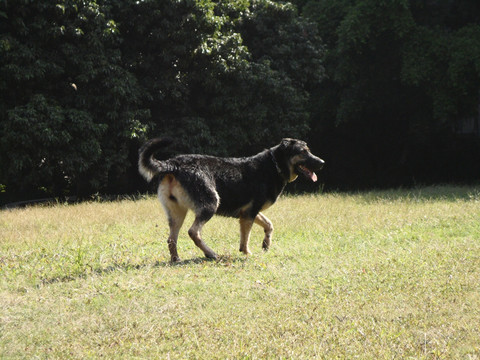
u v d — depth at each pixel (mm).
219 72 17719
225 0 19172
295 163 7918
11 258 7527
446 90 20312
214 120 18578
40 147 15102
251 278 6207
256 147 21906
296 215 11055
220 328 4559
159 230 9734
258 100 19016
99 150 15711
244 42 20438
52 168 15977
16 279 6363
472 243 7645
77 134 15617
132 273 6445
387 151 25500
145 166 6938
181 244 8539
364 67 21562
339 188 22578
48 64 15336
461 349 3955
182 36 16688
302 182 24266
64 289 5887
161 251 7977
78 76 15586
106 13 16125
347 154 25641
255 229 9711
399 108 23391
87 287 5914
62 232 9570
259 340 4262
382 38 21094
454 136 24938
